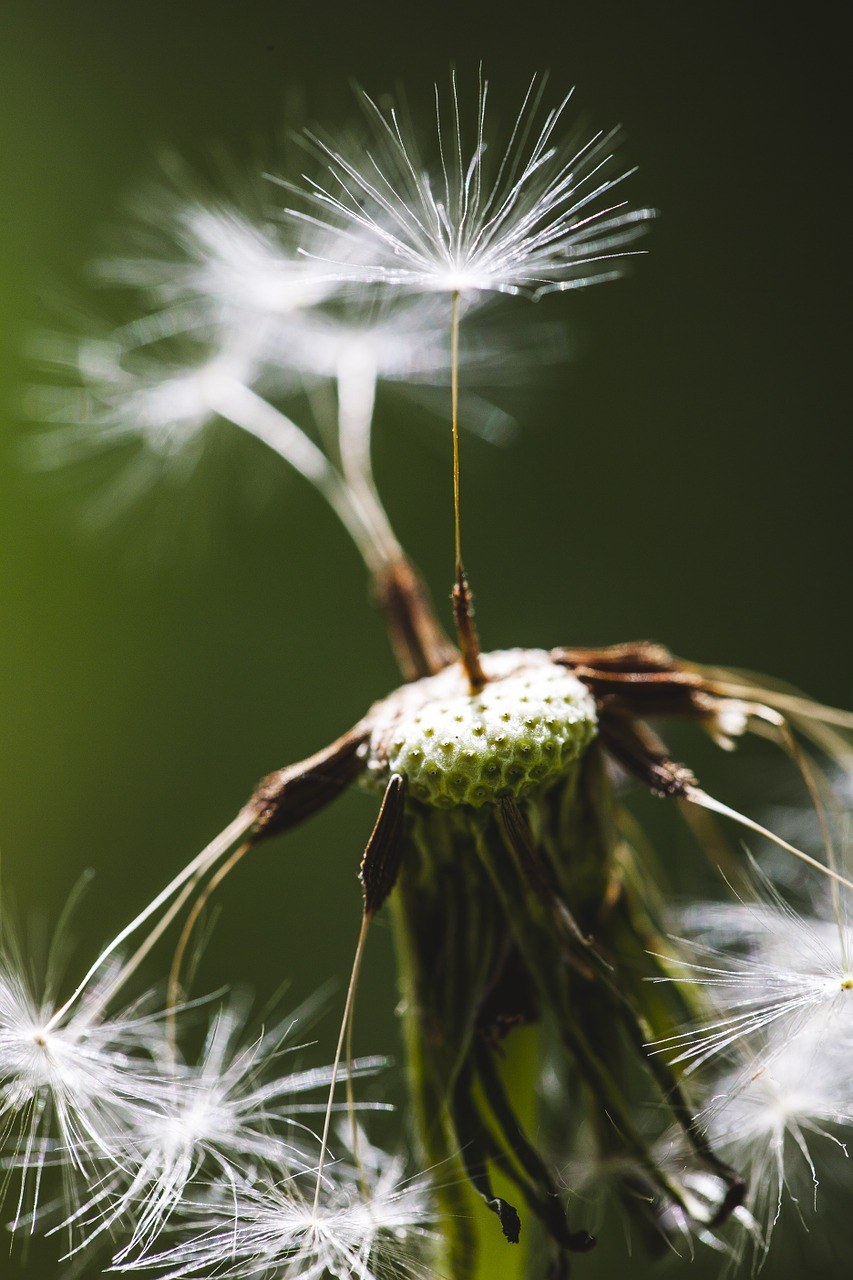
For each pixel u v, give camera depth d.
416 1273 0.11
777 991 0.11
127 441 0.17
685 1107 0.11
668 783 0.11
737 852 0.18
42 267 0.22
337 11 0.22
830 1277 0.14
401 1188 0.11
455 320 0.11
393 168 0.12
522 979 0.11
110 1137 0.11
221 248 0.13
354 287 0.13
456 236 0.11
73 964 0.22
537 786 0.10
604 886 0.11
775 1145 0.11
